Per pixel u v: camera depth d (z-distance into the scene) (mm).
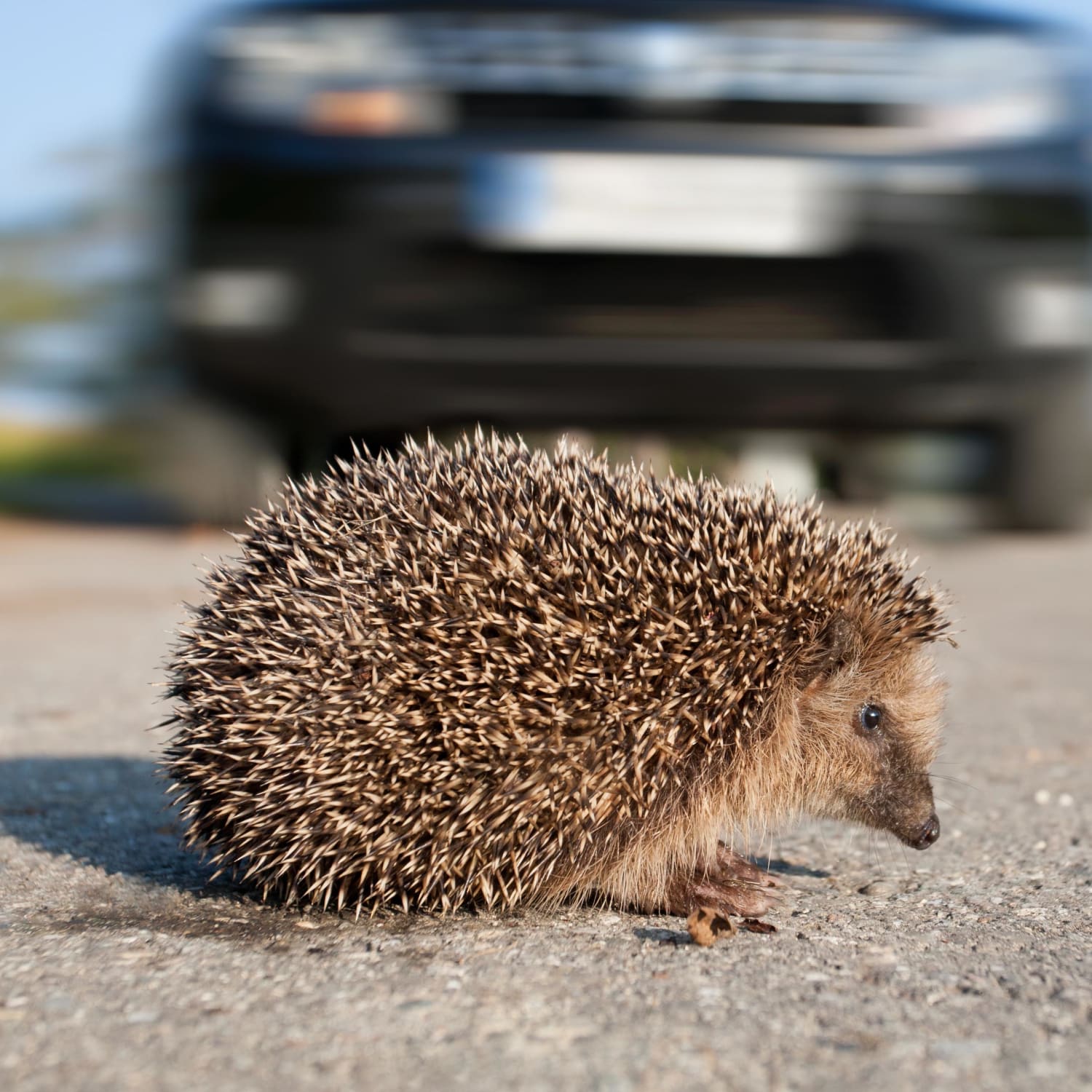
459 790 1498
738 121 2699
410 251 2689
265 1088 1074
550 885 1597
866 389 2840
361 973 1339
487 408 2830
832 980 1312
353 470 1626
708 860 1625
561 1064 1115
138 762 2043
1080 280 2799
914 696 1712
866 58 2703
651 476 1653
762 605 1603
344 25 2711
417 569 1502
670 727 1561
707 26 2684
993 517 3357
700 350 2750
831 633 1643
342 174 2668
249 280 2730
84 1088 1074
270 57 2719
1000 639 2818
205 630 1571
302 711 1485
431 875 1520
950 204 2725
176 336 2797
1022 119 2758
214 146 2691
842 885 1662
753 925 1501
